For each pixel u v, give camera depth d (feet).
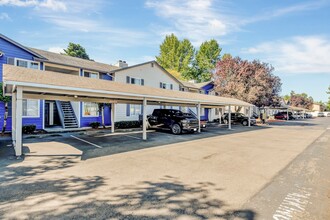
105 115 57.98
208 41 157.79
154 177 17.76
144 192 14.47
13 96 30.35
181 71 161.79
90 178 17.21
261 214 11.61
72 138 38.50
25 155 24.76
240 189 15.37
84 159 23.52
